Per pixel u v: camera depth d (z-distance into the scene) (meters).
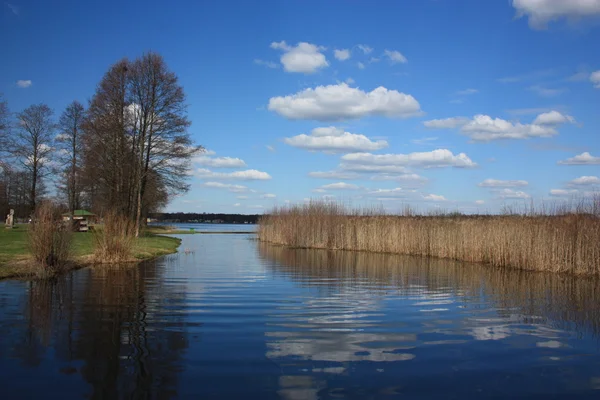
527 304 12.46
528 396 6.02
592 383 6.49
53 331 8.50
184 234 61.59
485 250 24.52
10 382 6.03
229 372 6.56
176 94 33.00
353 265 22.28
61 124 38.44
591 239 19.56
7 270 15.28
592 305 12.36
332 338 8.52
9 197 48.41
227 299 12.20
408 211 33.62
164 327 8.99
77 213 45.50
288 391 5.93
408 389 6.13
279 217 42.06
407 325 9.73
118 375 6.34
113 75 31.33
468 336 8.90
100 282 14.53
